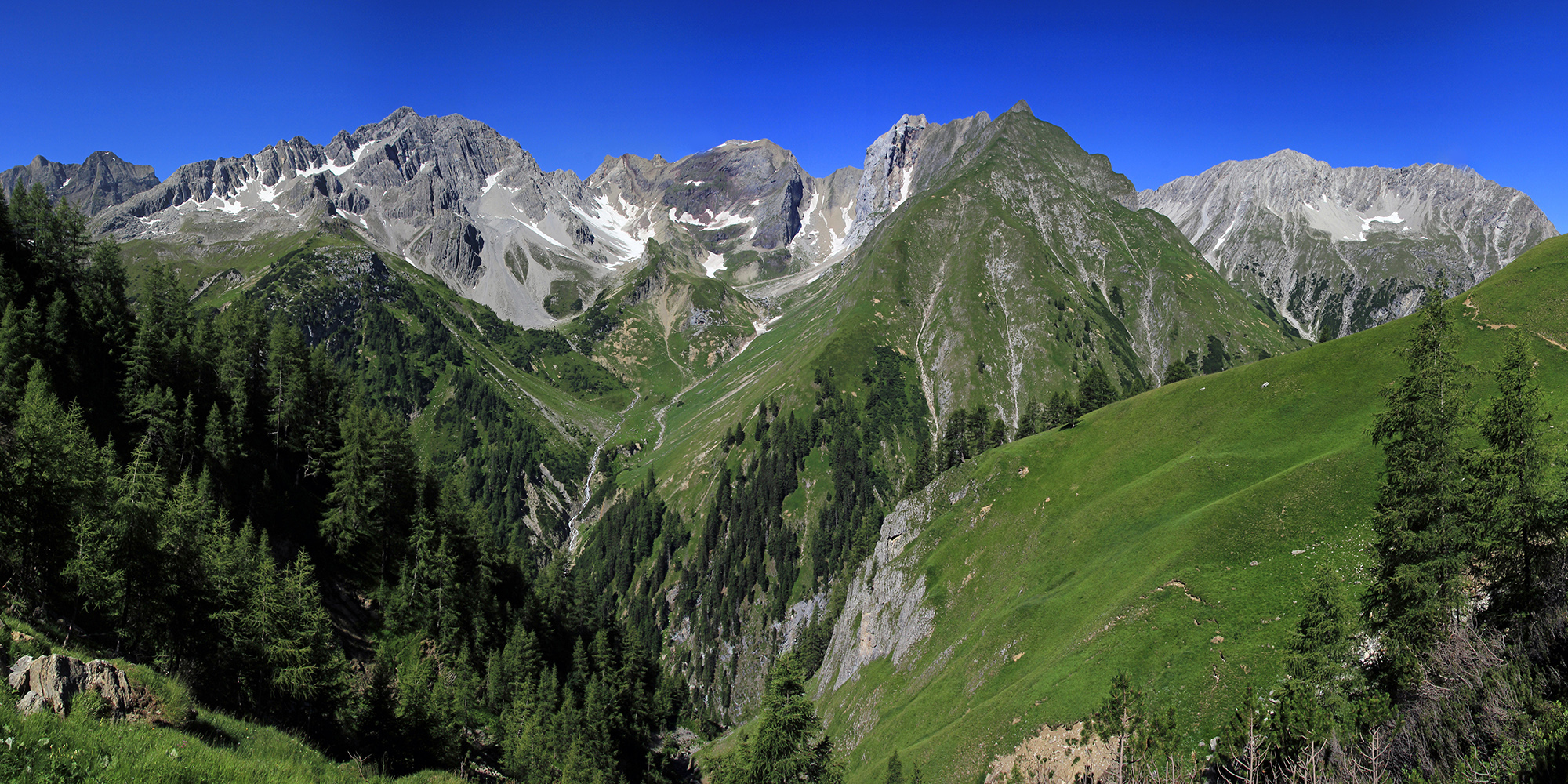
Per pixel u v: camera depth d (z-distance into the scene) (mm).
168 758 20812
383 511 88562
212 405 82438
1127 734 48906
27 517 42281
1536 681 28969
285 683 49844
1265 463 81312
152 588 46375
